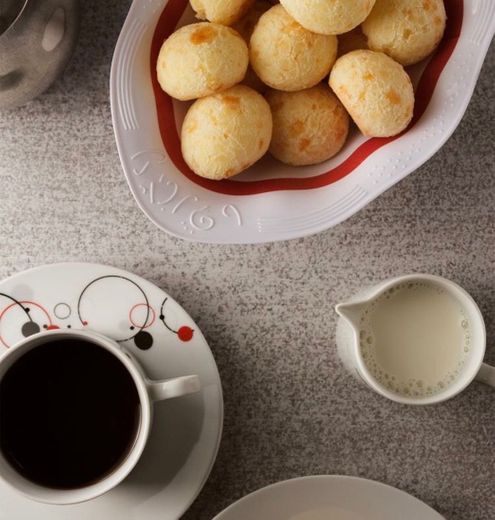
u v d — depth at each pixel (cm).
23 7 48
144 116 51
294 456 55
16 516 52
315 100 50
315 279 55
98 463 51
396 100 48
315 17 46
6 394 51
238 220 51
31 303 52
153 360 52
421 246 55
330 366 55
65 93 55
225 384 55
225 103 49
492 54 55
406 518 51
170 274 55
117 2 55
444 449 55
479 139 55
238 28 51
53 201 55
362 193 50
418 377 53
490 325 55
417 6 48
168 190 51
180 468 52
